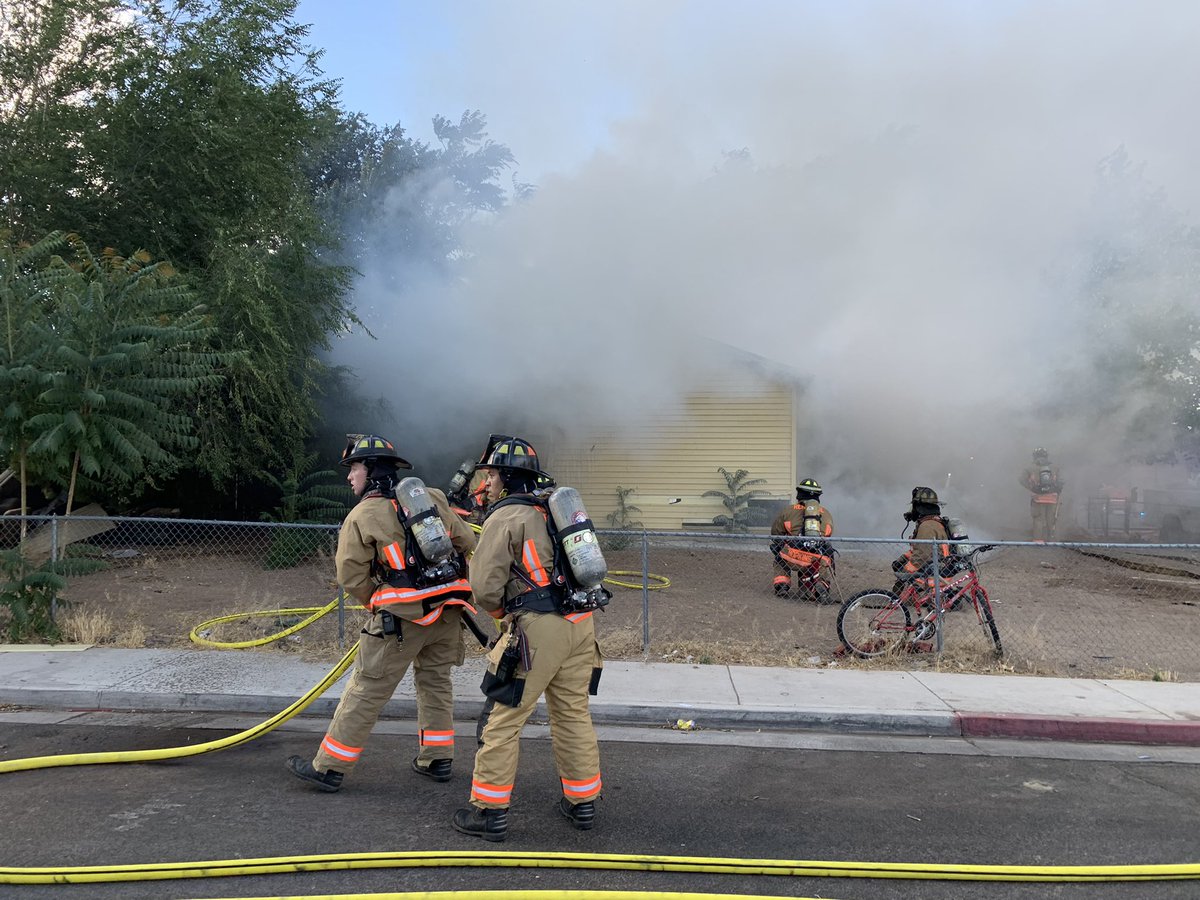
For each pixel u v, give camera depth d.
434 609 3.93
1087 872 3.26
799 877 3.26
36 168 9.46
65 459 6.53
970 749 4.86
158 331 6.71
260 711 5.36
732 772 4.42
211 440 10.56
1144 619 7.91
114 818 3.66
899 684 5.82
